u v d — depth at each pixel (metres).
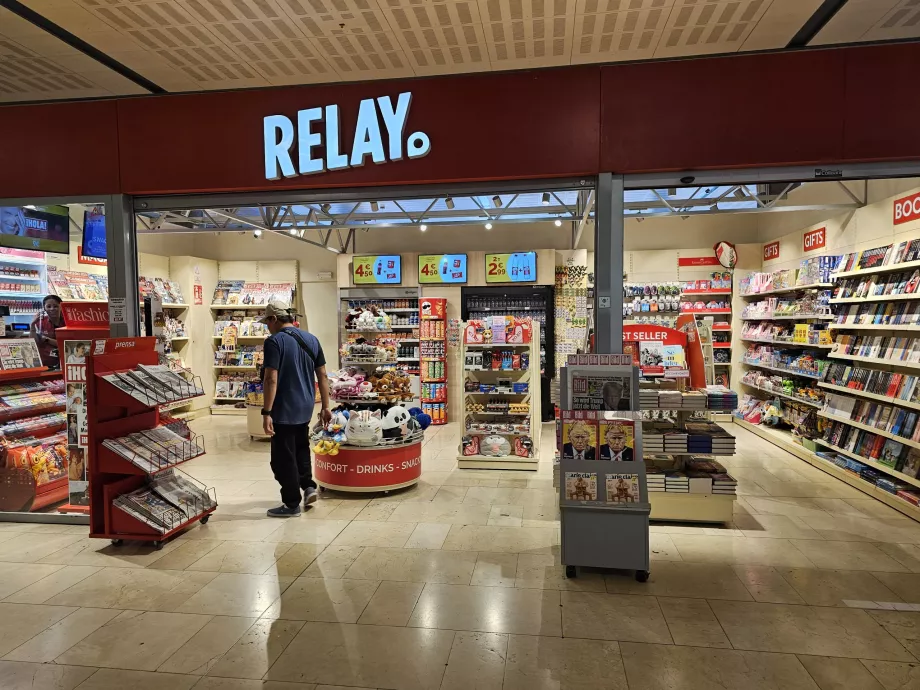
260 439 7.64
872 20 3.42
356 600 3.11
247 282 10.47
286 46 3.70
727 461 6.29
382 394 5.53
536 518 4.44
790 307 7.30
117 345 4.01
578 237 9.00
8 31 3.51
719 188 8.60
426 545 3.89
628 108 3.79
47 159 4.47
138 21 3.39
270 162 4.20
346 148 4.13
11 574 3.49
